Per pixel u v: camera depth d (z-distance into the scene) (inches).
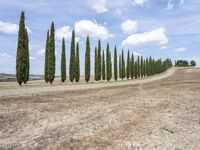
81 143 402.9
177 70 6742.1
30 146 384.8
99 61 2876.5
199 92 1240.8
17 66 1549.0
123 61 3705.7
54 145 390.6
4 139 418.9
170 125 540.1
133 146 394.9
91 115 638.5
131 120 580.1
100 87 1659.7
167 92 1270.9
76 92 1235.9
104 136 445.4
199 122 574.2
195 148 392.5
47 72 2043.6
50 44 1950.1
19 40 1540.4
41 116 604.1
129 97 1067.3
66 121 565.9
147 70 5088.6
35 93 1038.4
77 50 2418.8
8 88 1222.3
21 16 1542.8
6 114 584.1
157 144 408.8
